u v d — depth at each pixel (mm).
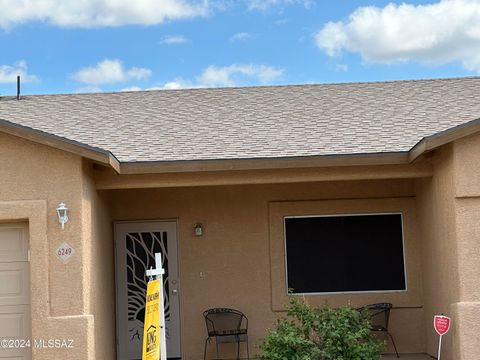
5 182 9789
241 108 13719
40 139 9602
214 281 12570
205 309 12531
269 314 12461
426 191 11781
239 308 12500
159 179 10789
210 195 12688
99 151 9547
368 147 10805
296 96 14523
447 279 10664
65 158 9781
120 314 12555
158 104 14188
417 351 12391
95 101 14547
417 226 12602
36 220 9703
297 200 12633
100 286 11039
